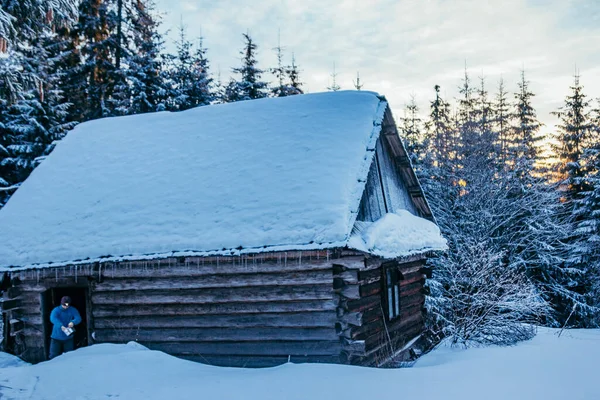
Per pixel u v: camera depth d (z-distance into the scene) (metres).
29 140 24.08
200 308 9.84
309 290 9.15
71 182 12.55
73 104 27.06
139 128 13.95
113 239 10.09
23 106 23.91
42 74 24.88
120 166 12.55
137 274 10.23
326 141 10.86
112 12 27.53
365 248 8.77
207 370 8.43
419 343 13.05
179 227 9.80
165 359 8.85
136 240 9.84
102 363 8.42
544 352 9.84
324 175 9.84
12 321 11.05
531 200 24.11
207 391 6.95
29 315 11.13
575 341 11.36
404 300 12.45
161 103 28.19
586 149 28.52
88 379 7.74
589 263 24.53
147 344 10.14
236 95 36.16
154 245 9.57
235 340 9.59
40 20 12.33
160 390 7.13
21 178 24.02
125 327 10.34
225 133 12.43
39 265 10.21
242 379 7.52
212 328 9.77
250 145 11.59
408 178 14.23
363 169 10.03
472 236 21.80
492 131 28.36
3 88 12.98
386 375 7.62
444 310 14.37
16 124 24.22
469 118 32.31
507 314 11.50
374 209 11.52
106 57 27.81
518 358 9.20
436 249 12.87
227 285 9.64
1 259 10.66
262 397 6.59
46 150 23.64
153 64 28.89
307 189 9.61
